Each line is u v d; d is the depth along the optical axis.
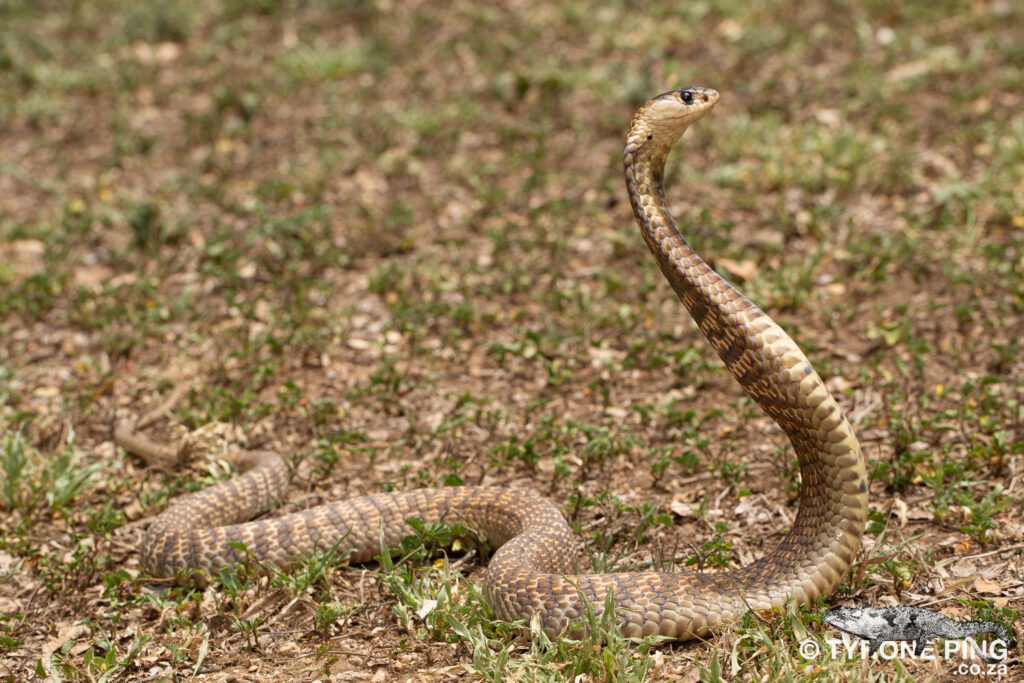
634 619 6.56
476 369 11.43
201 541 8.10
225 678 6.77
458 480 8.64
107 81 22.16
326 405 10.61
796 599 6.52
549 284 12.89
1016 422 9.14
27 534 8.81
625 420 10.20
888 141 15.53
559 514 7.93
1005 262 11.95
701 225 13.74
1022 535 7.69
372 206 15.60
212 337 12.41
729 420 10.06
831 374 10.45
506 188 15.80
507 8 23.88
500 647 6.73
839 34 20.30
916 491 8.49
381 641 7.10
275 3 25.64
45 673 6.92
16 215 16.33
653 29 21.59
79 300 13.14
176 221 15.45
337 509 8.35
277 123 19.38
